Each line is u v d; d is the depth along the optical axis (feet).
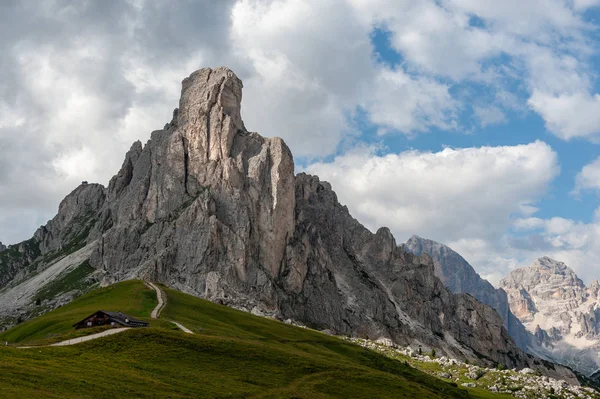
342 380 509.76
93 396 347.36
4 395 310.45
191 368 461.78
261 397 428.56
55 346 460.14
